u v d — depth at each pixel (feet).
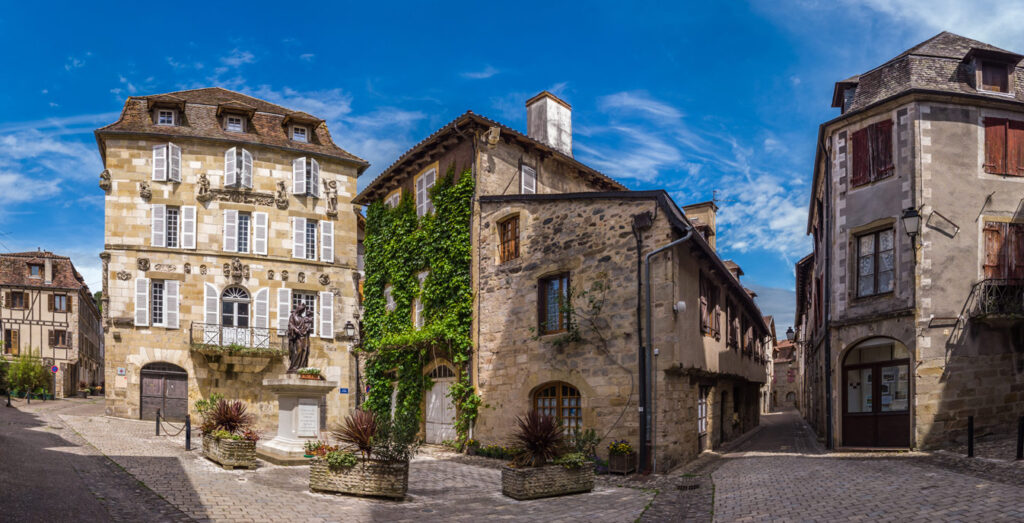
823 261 64.85
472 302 62.69
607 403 51.44
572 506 36.04
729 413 73.00
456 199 65.10
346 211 97.45
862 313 54.24
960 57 55.01
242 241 90.74
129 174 86.17
